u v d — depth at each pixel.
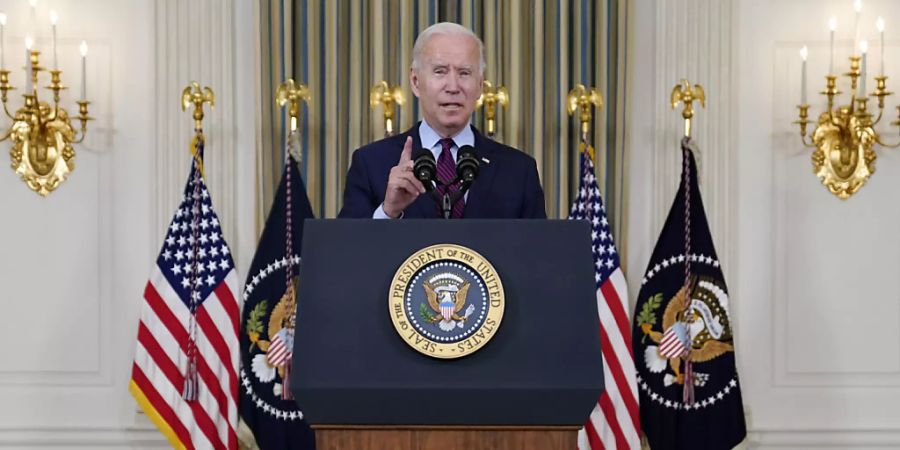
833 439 16.88
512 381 6.60
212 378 15.55
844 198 16.91
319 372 6.62
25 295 16.92
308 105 16.39
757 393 16.92
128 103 16.95
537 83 16.53
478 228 7.04
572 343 6.74
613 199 16.50
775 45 16.95
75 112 16.97
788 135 16.95
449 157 10.24
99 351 16.95
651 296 15.99
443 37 10.08
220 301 15.66
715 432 15.74
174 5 16.72
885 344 16.94
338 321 6.78
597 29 16.53
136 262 16.94
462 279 6.82
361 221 7.06
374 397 6.59
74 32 16.95
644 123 17.06
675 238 15.96
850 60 16.42
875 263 16.94
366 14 16.59
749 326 16.95
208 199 15.77
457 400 6.60
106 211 16.94
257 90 16.47
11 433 16.78
